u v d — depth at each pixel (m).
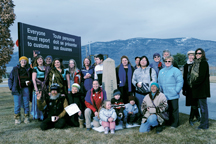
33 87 5.02
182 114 5.61
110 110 4.06
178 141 3.44
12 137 3.84
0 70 10.58
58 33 9.56
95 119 4.40
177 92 4.23
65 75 5.01
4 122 5.04
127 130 4.22
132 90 5.25
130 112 4.48
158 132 3.95
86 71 5.62
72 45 10.68
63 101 4.45
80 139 3.66
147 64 4.86
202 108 4.08
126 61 5.20
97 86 4.48
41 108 4.50
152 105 4.07
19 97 4.91
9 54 10.77
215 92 11.17
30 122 5.05
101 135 3.88
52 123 4.43
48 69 4.86
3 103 8.57
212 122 4.64
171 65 4.40
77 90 4.68
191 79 4.14
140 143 3.39
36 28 8.14
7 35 10.46
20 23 7.35
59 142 3.52
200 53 4.05
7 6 10.40
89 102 4.45
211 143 3.31
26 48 7.57
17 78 4.84
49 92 4.54
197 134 3.79
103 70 5.14
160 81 4.50
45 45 8.65
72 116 4.54
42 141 3.59
